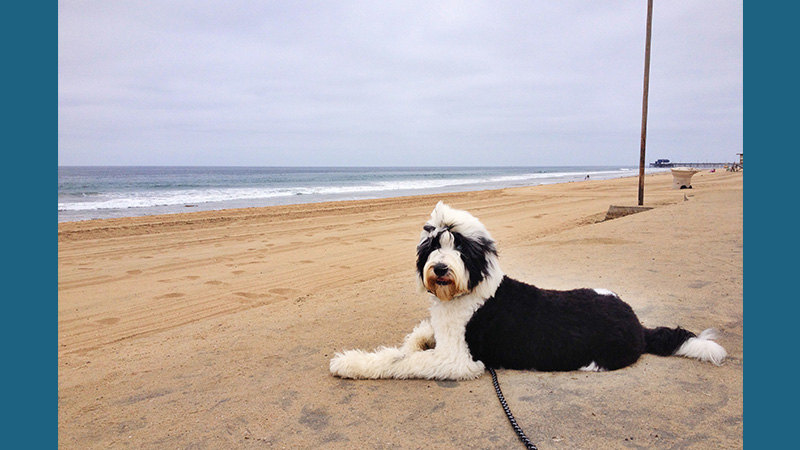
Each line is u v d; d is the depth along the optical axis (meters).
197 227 15.79
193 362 4.55
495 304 3.85
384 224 16.70
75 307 7.09
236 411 3.47
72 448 3.07
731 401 3.29
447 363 3.80
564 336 3.78
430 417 3.24
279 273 9.28
